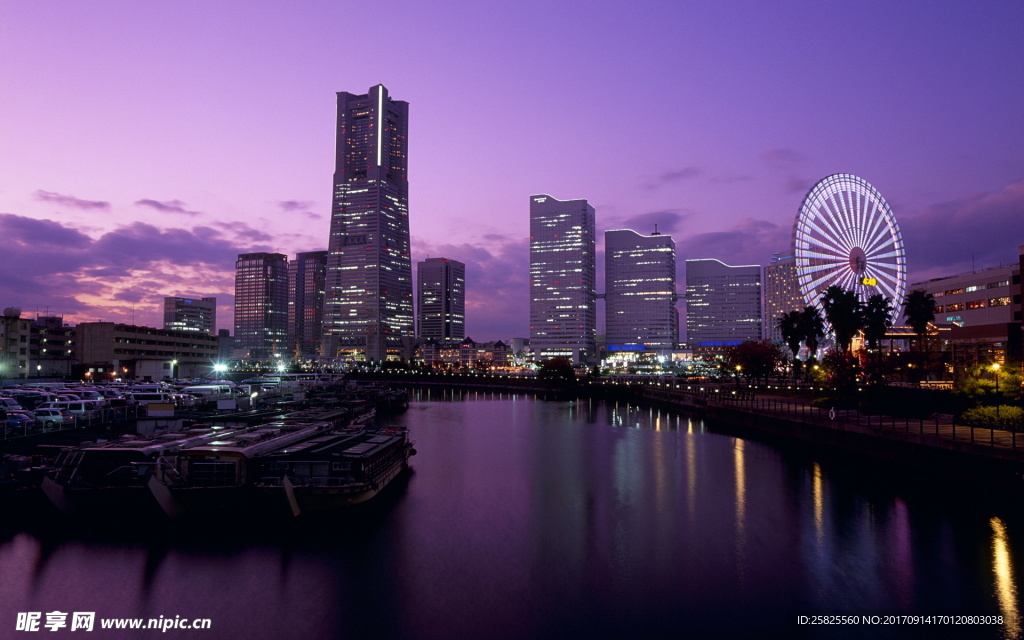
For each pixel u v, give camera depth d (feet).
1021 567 104.22
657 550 114.42
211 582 97.50
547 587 97.55
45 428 182.91
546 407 504.02
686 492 160.66
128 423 204.13
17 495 119.24
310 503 124.16
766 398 383.65
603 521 133.49
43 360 495.41
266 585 96.99
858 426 200.44
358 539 119.14
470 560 109.09
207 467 126.62
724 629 83.76
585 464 205.26
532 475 185.06
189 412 248.52
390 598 92.99
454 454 229.25
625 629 83.76
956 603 91.09
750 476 181.57
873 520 131.95
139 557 106.63
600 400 618.03
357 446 150.30
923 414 220.43
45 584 95.35
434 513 139.33
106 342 557.74
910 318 368.68
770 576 101.76
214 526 122.42
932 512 137.59
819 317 419.95
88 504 116.98
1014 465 134.51
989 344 368.68
